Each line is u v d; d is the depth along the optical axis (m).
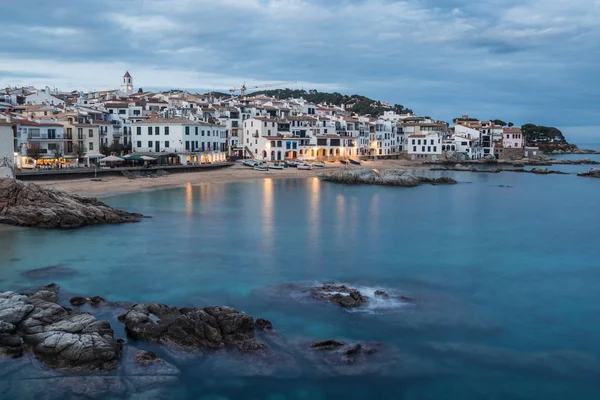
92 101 177.12
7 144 59.88
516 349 28.27
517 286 39.00
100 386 23.06
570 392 24.34
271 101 198.25
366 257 46.53
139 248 47.81
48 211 55.38
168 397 22.78
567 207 82.69
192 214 67.56
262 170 130.75
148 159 109.19
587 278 41.31
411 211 75.62
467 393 24.08
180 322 27.48
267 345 27.20
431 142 190.12
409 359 26.70
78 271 40.03
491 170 158.75
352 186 109.69
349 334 29.11
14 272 39.34
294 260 44.81
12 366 23.98
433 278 40.50
